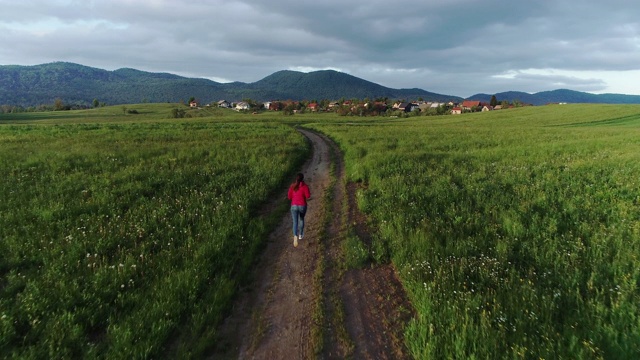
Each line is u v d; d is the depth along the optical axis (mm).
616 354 4359
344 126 54062
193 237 8633
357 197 12758
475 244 7777
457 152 22719
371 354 5039
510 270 6590
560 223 8672
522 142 27656
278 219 10695
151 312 5566
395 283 6930
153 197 11656
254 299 6441
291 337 5398
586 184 12141
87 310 5617
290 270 7492
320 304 6188
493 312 5281
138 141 27594
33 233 8398
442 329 5039
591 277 5898
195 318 5609
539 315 5160
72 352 4816
